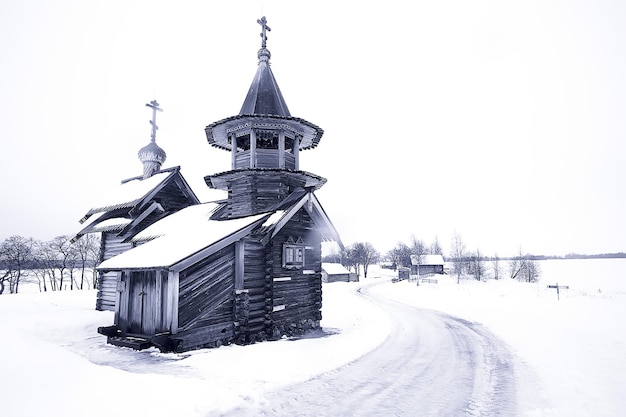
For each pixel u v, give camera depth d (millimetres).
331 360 10352
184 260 11742
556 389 7844
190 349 11836
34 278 65812
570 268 102188
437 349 12148
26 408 5316
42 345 8625
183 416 6016
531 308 22000
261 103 17469
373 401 7273
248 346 12453
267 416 6477
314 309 17484
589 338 12531
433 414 6648
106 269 13422
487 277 73375
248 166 16656
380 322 18844
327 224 17516
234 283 13695
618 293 31062
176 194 21234
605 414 6426
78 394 6086
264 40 19141
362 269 121562
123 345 12047
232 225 14586
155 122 24703
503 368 9719
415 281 63875
